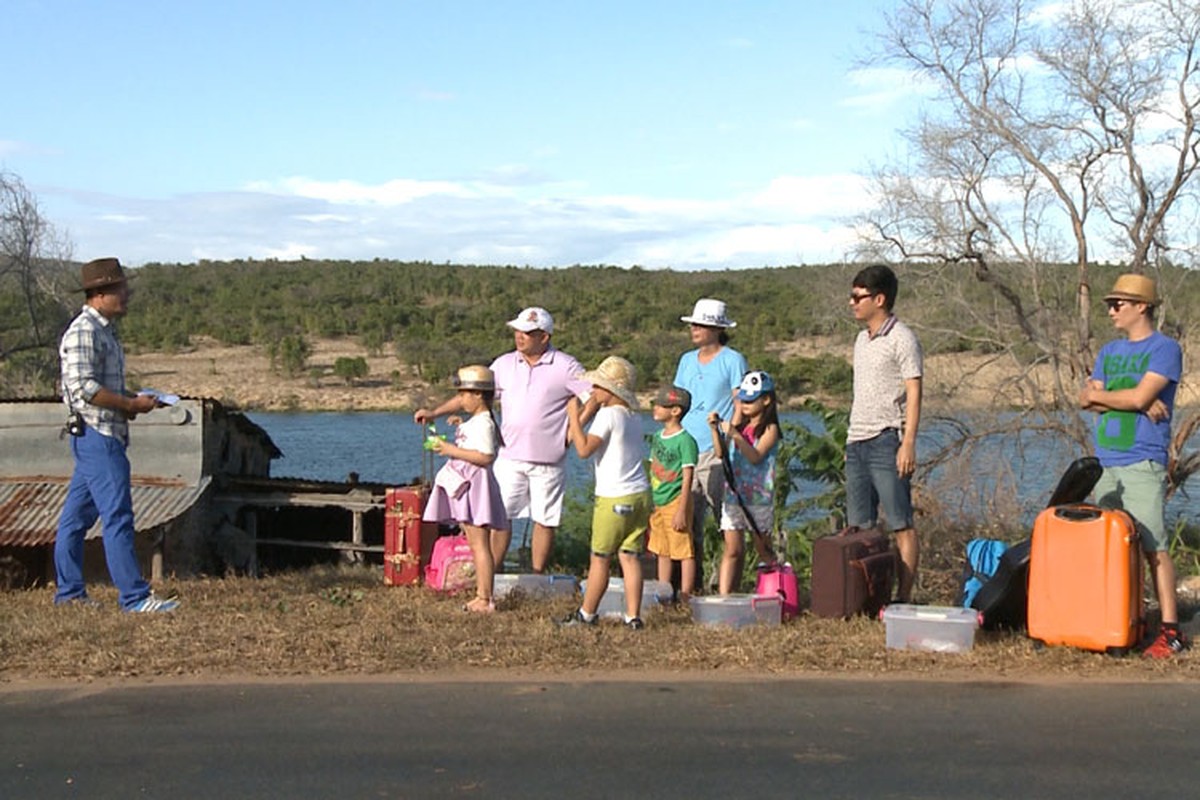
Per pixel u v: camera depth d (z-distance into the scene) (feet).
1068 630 23.91
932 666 23.44
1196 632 26.17
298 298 256.52
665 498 30.19
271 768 17.76
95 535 32.83
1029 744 18.90
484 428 28.73
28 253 93.30
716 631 26.22
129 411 28.76
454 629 26.35
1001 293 57.98
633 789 16.99
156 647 24.39
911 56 59.06
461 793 16.84
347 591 31.37
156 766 17.85
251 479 36.86
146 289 259.19
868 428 27.91
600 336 166.91
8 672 22.88
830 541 27.66
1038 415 55.62
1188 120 57.00
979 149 58.23
